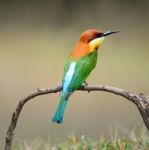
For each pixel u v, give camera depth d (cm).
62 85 742
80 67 770
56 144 890
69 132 889
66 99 733
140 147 837
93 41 791
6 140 741
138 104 700
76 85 750
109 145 829
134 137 855
